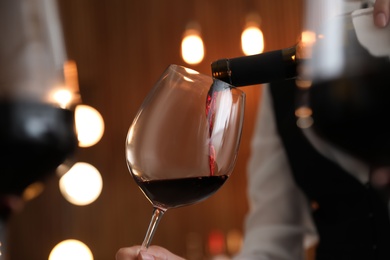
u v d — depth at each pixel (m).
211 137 0.56
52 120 0.37
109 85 4.16
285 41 3.90
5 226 0.38
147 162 0.56
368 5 0.61
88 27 4.18
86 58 4.17
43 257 4.07
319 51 0.39
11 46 0.35
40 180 0.38
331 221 1.02
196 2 4.07
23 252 4.07
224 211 3.94
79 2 4.19
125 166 4.09
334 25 0.40
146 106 0.58
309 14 0.41
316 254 1.04
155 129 0.56
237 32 4.00
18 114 0.35
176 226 3.99
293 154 1.07
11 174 0.36
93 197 3.64
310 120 0.41
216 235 3.21
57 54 0.37
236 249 3.84
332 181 0.99
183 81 0.57
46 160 0.37
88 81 4.16
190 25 4.03
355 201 0.95
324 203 1.01
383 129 0.38
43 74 0.36
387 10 0.41
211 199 3.96
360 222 0.96
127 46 4.16
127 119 4.12
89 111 3.54
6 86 0.35
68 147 0.38
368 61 0.38
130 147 0.57
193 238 3.96
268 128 1.15
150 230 0.58
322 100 0.39
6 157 0.35
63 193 3.83
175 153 0.56
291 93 1.11
